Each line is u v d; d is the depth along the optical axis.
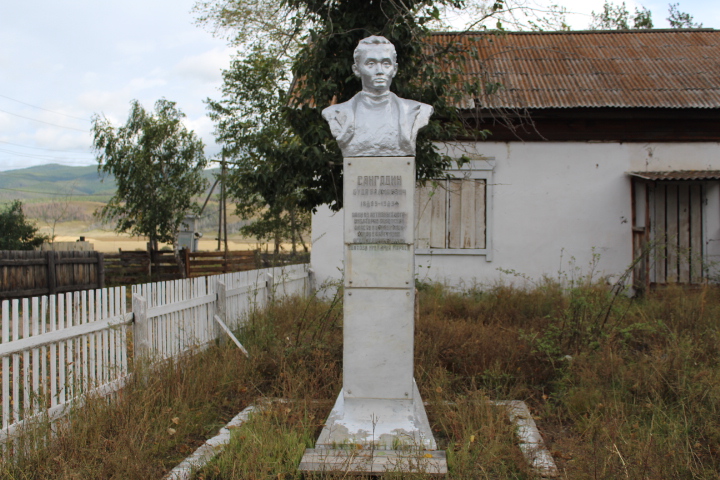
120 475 3.92
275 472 4.09
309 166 6.79
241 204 21.45
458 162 7.75
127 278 18.86
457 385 6.10
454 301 10.49
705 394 5.02
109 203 21.05
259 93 19.38
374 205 4.66
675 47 14.30
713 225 12.40
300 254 21.52
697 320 8.12
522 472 4.17
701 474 3.95
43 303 4.72
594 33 15.12
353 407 4.68
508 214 12.51
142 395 5.14
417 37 7.04
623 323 7.68
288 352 6.69
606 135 12.47
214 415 5.36
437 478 4.04
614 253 12.41
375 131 4.66
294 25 7.63
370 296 4.67
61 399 4.96
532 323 8.60
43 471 3.96
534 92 12.30
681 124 12.45
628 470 3.80
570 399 5.44
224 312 7.85
